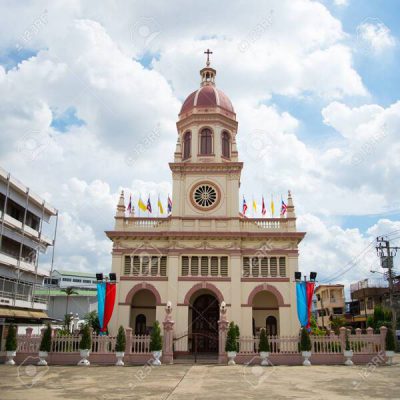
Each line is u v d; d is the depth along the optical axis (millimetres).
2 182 41719
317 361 29781
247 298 36531
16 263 43875
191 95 45938
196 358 33406
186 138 44219
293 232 38000
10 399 15328
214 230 38719
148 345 30266
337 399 15586
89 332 29469
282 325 35844
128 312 36500
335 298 77125
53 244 52438
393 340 29547
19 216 47906
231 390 17719
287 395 16469
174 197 40125
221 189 40531
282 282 36906
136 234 38281
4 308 40906
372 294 66312
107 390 17641
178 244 38000
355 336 30609
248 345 30500
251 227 39188
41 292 71688
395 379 21438
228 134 44281
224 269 37562
